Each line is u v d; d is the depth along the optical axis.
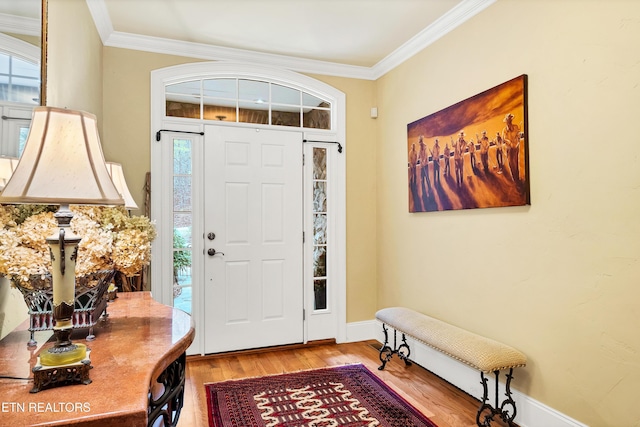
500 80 2.53
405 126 3.55
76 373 1.03
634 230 1.79
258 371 3.15
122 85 3.28
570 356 2.08
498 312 2.54
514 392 2.39
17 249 1.17
